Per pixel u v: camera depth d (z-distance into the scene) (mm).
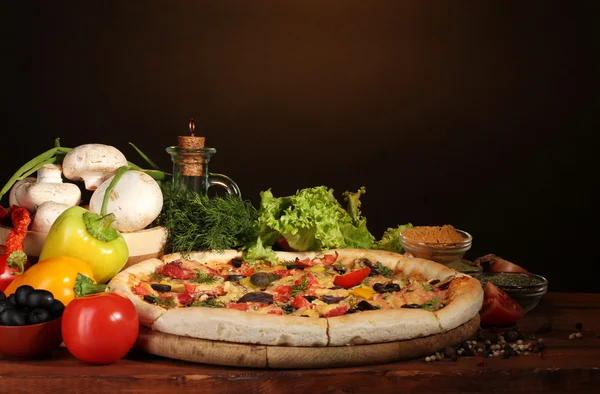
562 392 837
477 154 1903
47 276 870
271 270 1028
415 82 1887
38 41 1824
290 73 1880
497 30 1865
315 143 1908
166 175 1128
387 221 1931
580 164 1896
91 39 1835
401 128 1902
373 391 818
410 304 897
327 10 1867
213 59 1865
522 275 1042
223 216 1056
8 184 1040
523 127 1890
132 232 1000
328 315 870
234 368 821
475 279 946
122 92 1856
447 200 1919
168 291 929
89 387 794
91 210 990
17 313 816
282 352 811
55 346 842
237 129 1895
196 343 821
